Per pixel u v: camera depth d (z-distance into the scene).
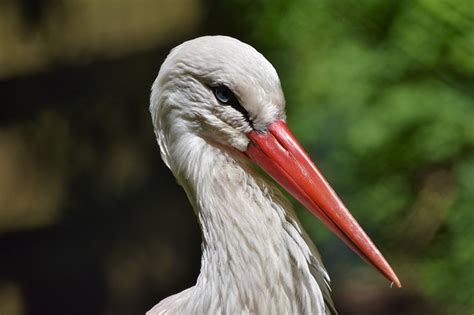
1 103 17.27
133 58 16.45
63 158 16.77
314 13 9.65
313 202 5.73
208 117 5.75
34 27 17.27
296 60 10.10
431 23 9.38
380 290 15.23
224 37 5.79
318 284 5.80
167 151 5.99
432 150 9.59
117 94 16.44
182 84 5.79
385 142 9.62
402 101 9.53
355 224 5.68
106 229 16.03
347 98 9.75
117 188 16.17
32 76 17.22
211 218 5.78
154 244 15.60
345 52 9.70
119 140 16.30
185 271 15.40
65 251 16.17
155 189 15.85
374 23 9.55
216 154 5.85
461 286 10.08
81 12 17.00
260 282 5.66
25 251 16.36
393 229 10.29
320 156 10.41
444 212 9.98
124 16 16.50
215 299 5.75
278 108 5.75
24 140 17.09
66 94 17.00
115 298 15.65
